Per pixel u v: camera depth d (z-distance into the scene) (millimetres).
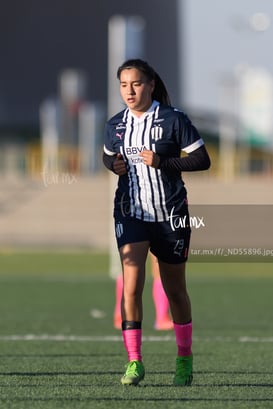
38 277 72438
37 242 109125
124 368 32406
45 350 37312
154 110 27359
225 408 25094
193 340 41000
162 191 27328
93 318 49125
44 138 151750
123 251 27453
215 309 53938
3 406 25188
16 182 116375
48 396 26656
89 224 110188
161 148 27344
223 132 156875
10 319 48344
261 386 28719
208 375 30969
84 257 91750
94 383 29078
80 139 145750
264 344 39719
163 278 28219
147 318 49594
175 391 27516
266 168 138875
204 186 114250
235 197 113125
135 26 67438
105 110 177750
